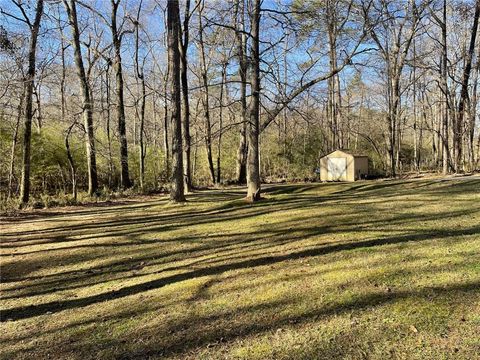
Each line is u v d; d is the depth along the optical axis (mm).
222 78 22859
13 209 12961
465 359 2820
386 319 3527
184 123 17047
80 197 15727
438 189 12266
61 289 5613
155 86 26078
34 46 13578
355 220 8133
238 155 23938
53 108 24062
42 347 3795
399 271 4711
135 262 6656
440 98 29469
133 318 4250
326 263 5414
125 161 18797
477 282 4109
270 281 4934
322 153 29969
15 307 5020
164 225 9492
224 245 7207
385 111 31469
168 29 12492
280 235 7508
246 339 3469
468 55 21125
